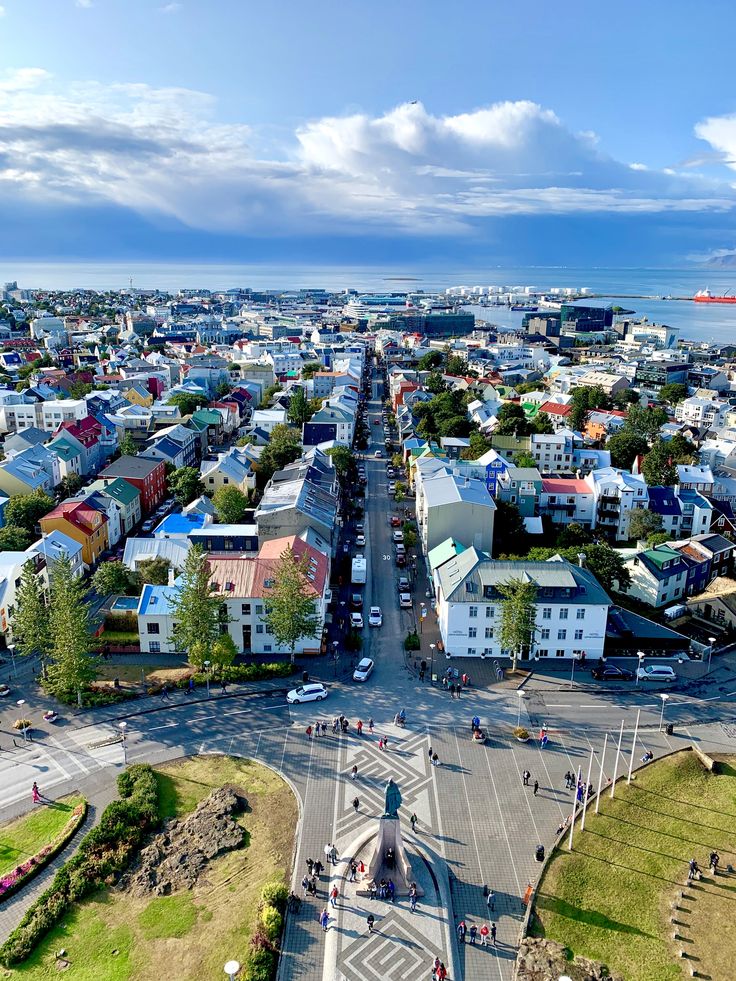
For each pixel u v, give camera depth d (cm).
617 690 9975
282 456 19000
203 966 5794
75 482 18225
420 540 15550
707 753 8669
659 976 5825
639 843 7238
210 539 13212
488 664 10594
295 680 10056
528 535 15062
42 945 6022
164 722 9062
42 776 8056
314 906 6381
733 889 6700
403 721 9094
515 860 6981
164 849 7038
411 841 7112
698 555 14038
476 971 5809
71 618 9206
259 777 8069
